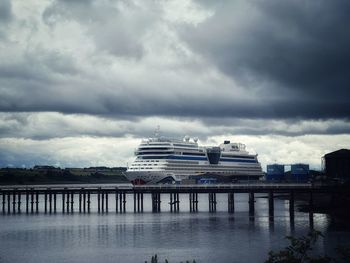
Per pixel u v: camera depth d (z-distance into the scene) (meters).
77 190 163.75
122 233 118.31
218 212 163.75
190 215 152.88
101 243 106.88
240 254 93.75
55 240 111.06
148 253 96.56
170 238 110.62
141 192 155.88
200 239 108.69
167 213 161.00
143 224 132.25
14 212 166.38
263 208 184.25
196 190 149.25
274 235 111.69
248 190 143.12
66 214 160.88
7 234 119.69
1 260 93.44
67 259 93.25
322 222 131.50
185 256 93.19
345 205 161.62
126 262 90.25
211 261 89.06
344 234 110.88
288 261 54.72
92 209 190.00
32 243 108.06
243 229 120.88
